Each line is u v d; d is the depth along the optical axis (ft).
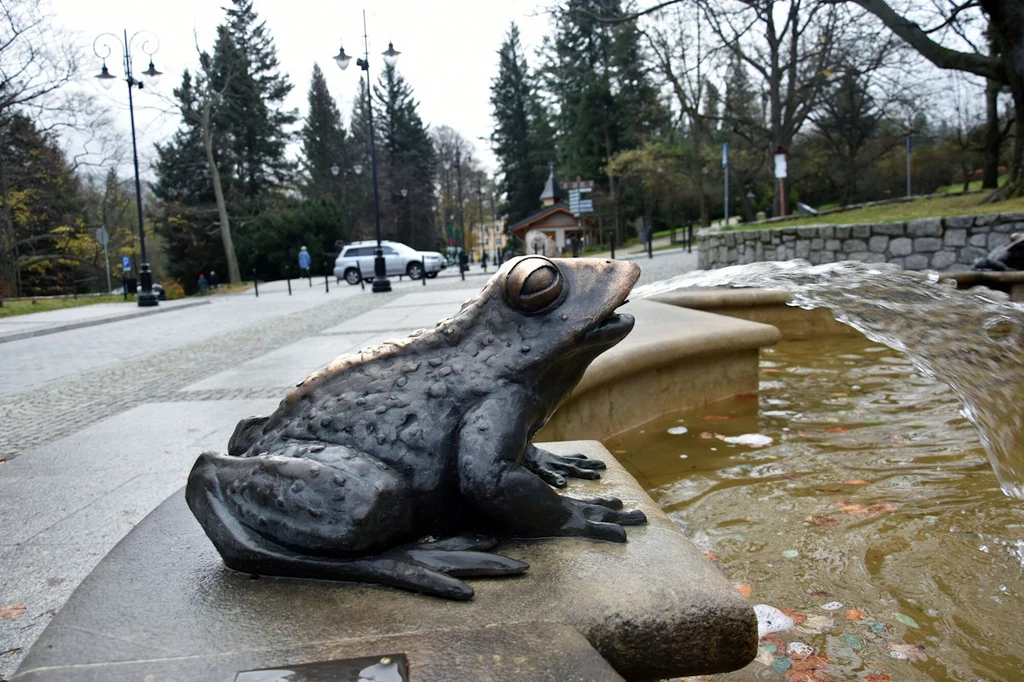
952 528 10.23
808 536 10.23
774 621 8.07
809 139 136.67
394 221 222.48
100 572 5.96
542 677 4.29
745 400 18.51
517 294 6.11
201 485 6.01
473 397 5.99
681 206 154.81
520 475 5.90
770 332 18.51
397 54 73.72
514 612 5.05
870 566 9.25
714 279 14.61
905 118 133.90
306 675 4.36
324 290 86.12
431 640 4.71
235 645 4.77
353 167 220.02
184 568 6.01
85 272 147.02
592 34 164.76
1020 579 8.73
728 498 11.82
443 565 5.49
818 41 90.94
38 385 27.09
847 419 16.29
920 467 12.87
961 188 133.08
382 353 6.39
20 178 111.86
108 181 133.18
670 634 5.07
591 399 14.55
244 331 41.37
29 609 8.46
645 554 5.87
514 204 206.90
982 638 7.58
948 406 16.94
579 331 5.99
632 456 14.24
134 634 4.96
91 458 15.16
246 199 162.50
